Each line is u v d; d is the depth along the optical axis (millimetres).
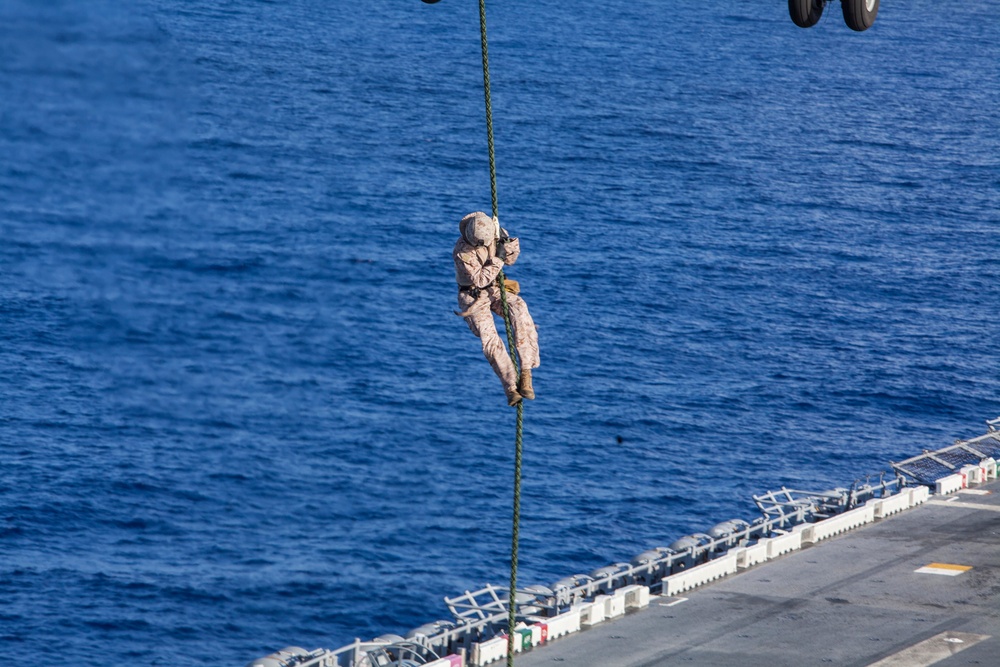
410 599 99250
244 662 89500
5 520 108125
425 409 139000
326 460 125875
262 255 191250
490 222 30781
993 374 156000
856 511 75625
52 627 92000
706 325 169375
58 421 130625
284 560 105188
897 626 60562
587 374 149250
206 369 148750
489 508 115688
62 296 169250
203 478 120750
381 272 185250
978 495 82188
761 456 129250
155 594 98188
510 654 38812
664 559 68062
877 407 144375
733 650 57469
